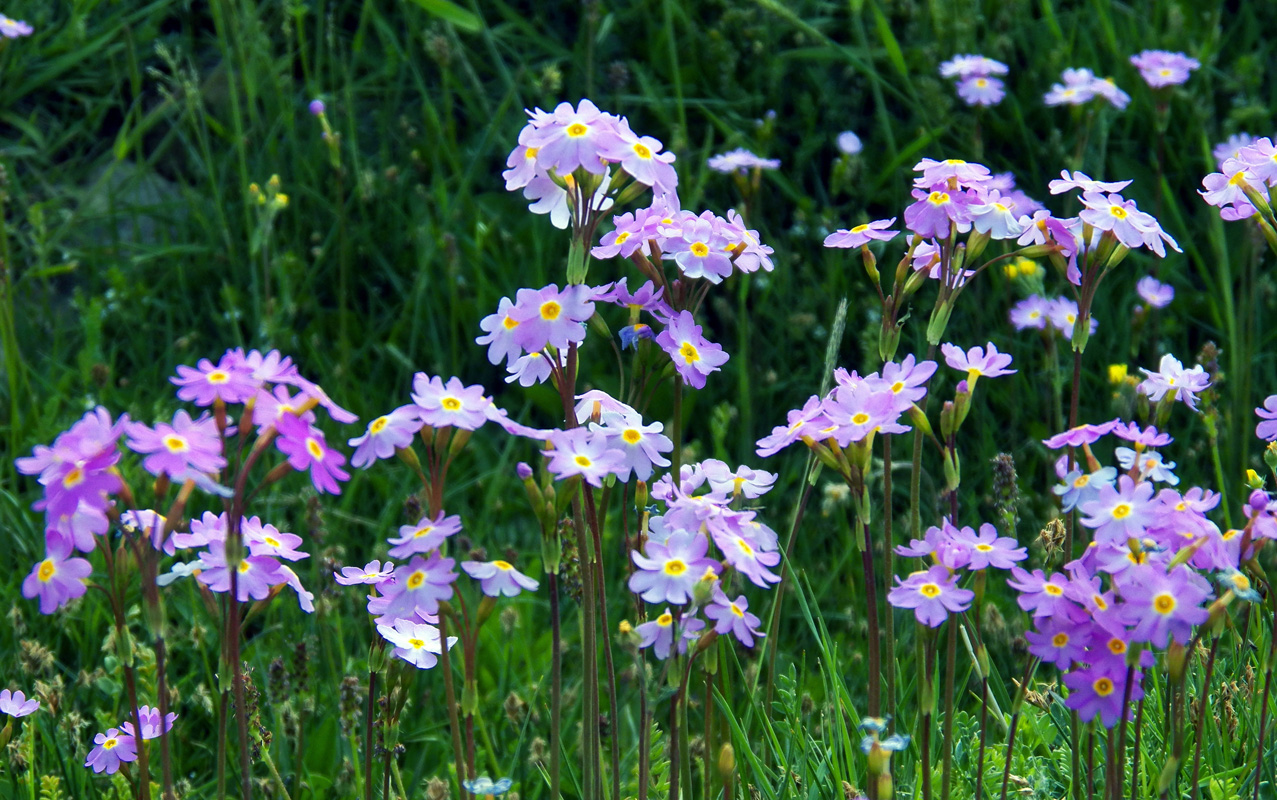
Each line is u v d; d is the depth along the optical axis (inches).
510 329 84.0
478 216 199.2
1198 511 79.2
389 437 75.2
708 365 91.6
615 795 86.4
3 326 172.9
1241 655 109.7
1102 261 92.8
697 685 128.9
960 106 212.7
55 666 139.9
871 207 204.8
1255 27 227.0
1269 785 99.3
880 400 83.5
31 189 215.3
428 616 90.3
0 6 226.2
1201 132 204.2
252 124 211.3
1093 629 75.5
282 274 183.9
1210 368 134.2
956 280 95.0
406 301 192.4
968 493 168.6
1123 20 230.1
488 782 77.9
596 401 89.0
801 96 215.2
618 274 199.0
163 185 219.5
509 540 172.2
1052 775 106.1
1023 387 183.0
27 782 106.3
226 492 66.0
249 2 215.2
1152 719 107.2
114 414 177.2
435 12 202.7
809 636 148.6
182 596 147.3
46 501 66.9
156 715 97.2
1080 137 191.8
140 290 197.5
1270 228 102.3
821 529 166.1
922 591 78.4
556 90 217.0
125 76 228.1
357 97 224.8
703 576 77.1
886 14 224.7
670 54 218.4
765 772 102.2
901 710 109.1
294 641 139.2
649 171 81.7
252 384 69.3
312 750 130.2
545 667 143.3
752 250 98.6
